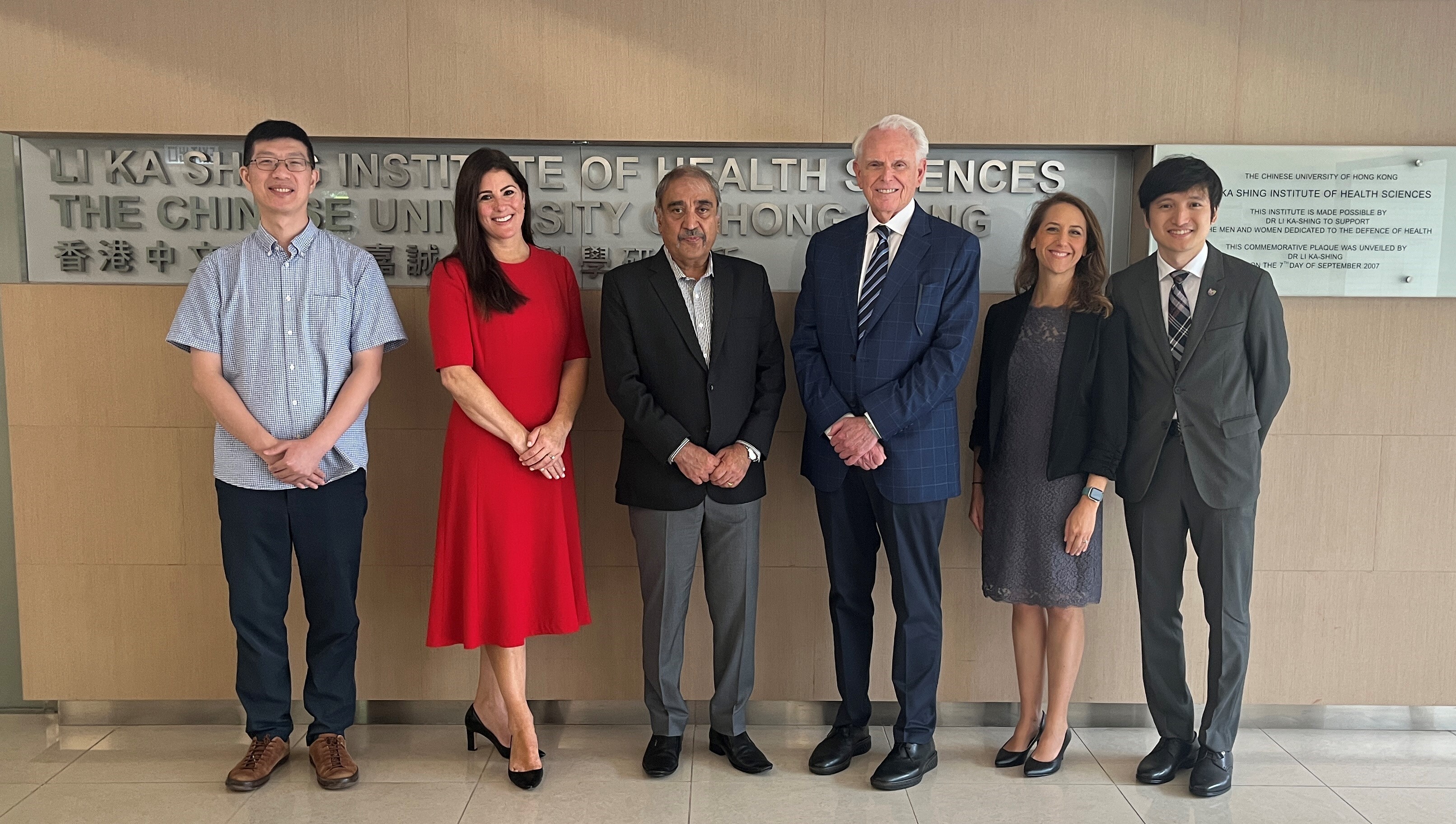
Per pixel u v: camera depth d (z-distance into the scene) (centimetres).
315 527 282
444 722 331
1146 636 292
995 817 267
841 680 301
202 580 322
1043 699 333
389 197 316
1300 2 304
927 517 279
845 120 309
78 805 273
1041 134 309
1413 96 307
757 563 291
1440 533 319
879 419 270
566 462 288
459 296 275
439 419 319
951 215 320
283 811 270
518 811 270
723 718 297
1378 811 273
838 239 285
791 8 305
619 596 326
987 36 306
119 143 312
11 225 319
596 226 319
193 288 277
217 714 329
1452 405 315
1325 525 320
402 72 305
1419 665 324
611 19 305
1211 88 307
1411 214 309
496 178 271
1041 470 279
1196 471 276
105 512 319
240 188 314
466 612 276
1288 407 316
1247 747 314
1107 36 306
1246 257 311
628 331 280
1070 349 274
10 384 315
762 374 289
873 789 283
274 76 305
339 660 293
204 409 316
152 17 302
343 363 281
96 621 323
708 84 308
